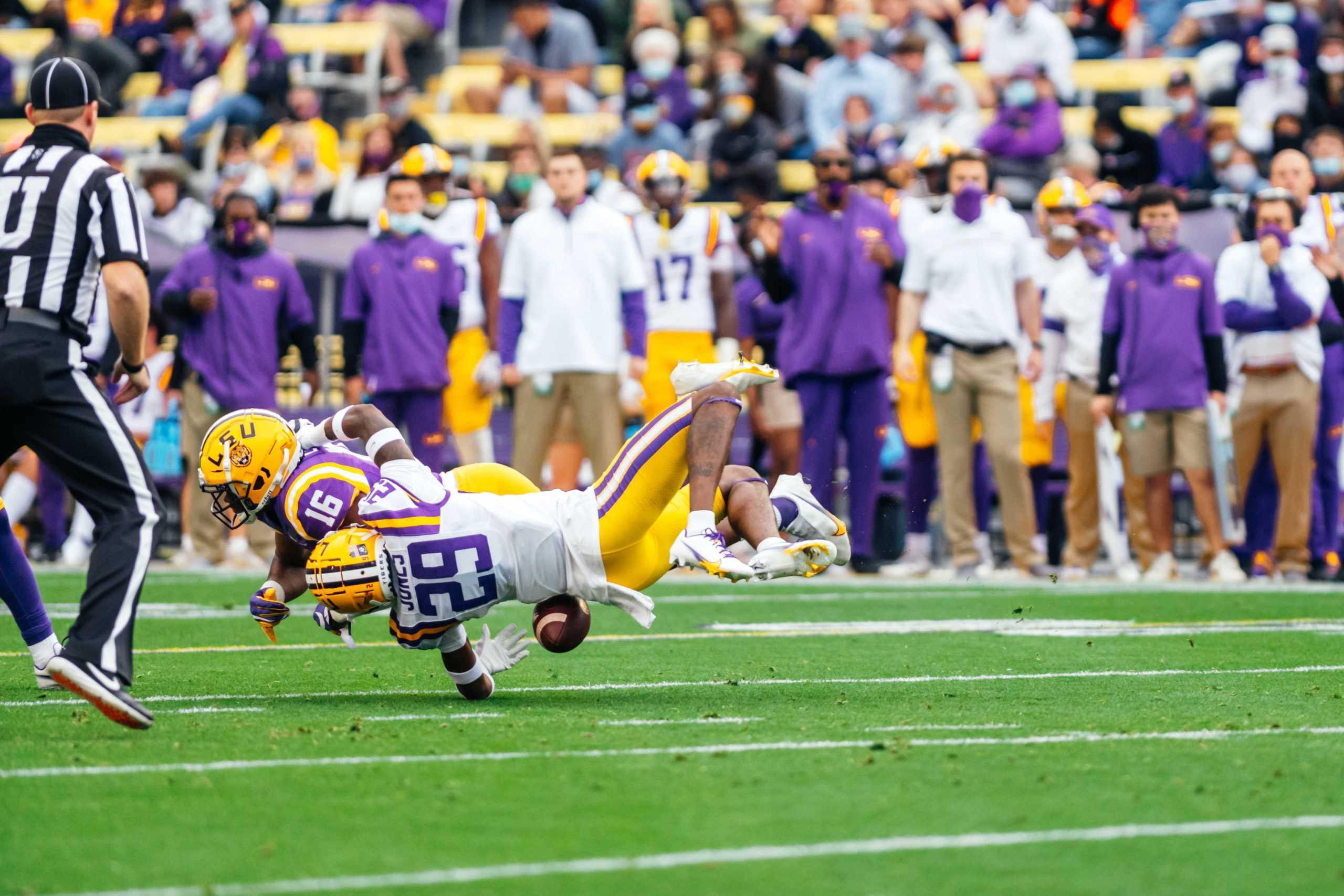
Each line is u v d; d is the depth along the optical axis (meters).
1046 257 42.34
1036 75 51.47
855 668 24.22
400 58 65.88
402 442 19.62
